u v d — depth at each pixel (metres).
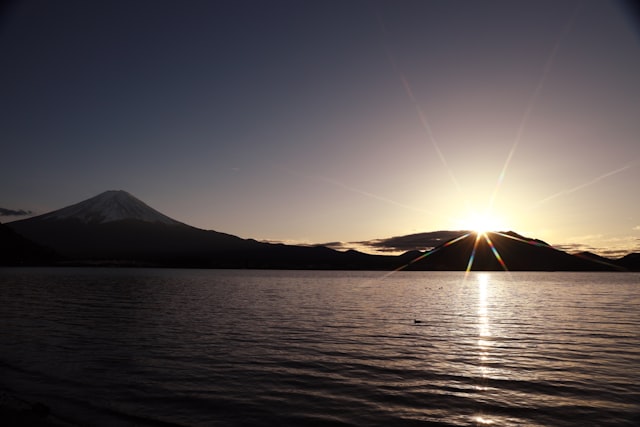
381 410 16.27
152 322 39.16
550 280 198.62
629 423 14.91
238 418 15.45
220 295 77.25
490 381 20.02
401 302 65.56
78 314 45.12
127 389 18.66
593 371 21.77
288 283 139.75
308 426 14.73
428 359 24.45
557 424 14.83
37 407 16.00
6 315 43.84
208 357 24.64
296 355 25.31
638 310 53.53
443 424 14.88
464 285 138.00
